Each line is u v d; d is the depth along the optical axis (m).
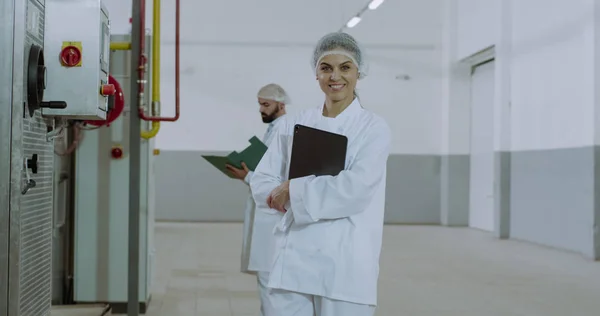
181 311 3.79
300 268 1.67
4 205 1.79
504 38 8.04
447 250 6.76
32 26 1.93
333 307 1.66
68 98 2.08
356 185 1.60
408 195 9.93
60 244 3.64
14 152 1.80
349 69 1.76
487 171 9.04
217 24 9.68
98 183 3.59
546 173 7.09
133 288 3.07
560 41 6.77
